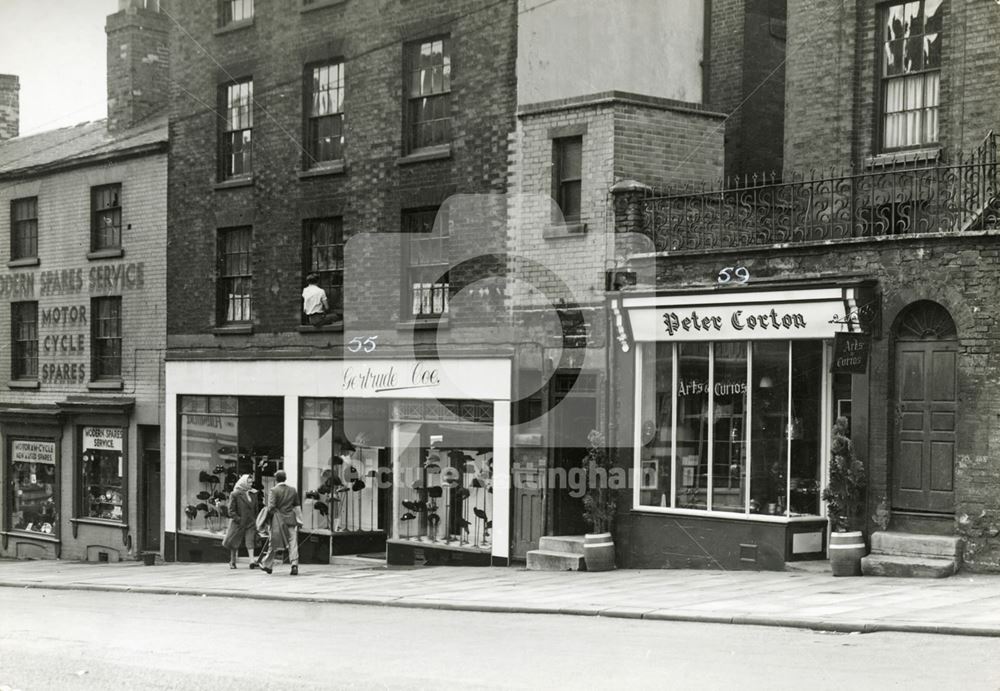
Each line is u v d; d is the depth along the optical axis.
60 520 29.61
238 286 25.83
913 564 15.59
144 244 27.66
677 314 18.23
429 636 12.68
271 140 24.88
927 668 9.77
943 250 15.84
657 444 18.75
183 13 26.75
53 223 30.02
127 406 27.53
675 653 10.88
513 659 10.79
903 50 18.50
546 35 20.23
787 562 17.06
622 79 19.72
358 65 23.17
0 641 13.19
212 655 11.56
